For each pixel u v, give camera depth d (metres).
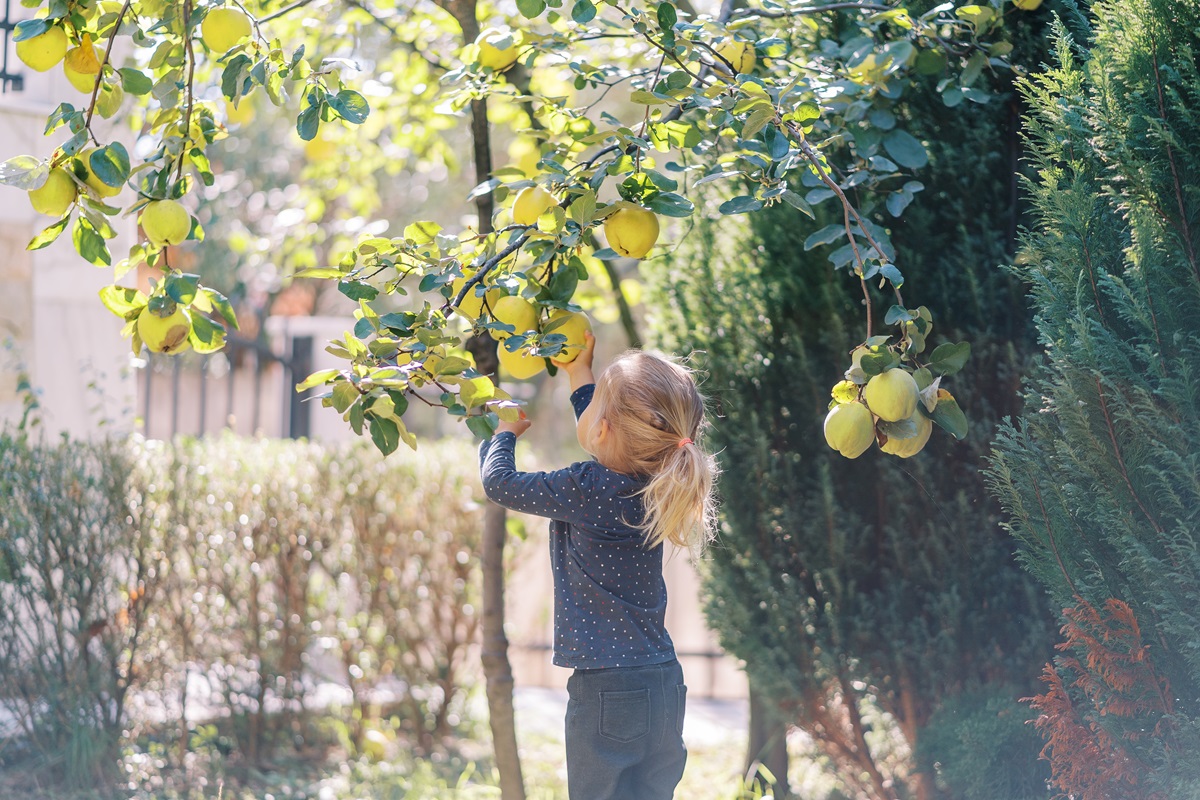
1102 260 2.38
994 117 3.21
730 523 3.59
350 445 5.31
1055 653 3.15
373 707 5.18
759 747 4.20
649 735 2.60
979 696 3.23
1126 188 2.33
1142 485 2.30
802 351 3.44
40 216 4.98
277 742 4.90
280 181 11.11
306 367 6.79
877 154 3.11
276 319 6.89
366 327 2.21
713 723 5.73
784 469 3.51
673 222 3.80
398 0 4.54
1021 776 3.02
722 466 3.56
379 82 4.45
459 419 2.16
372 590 5.07
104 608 4.30
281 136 11.04
